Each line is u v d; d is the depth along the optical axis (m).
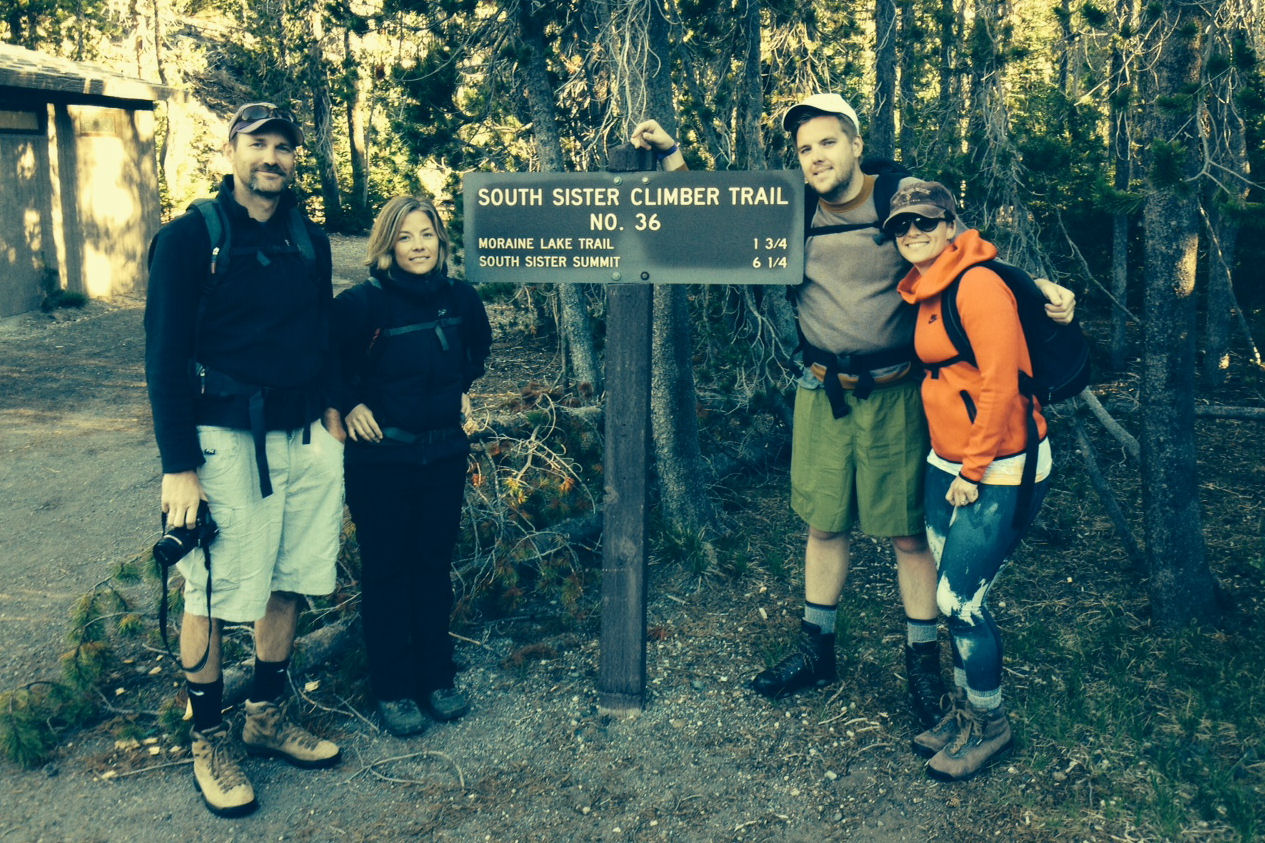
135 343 11.04
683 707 3.62
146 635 4.04
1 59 12.08
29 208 12.20
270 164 2.88
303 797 3.14
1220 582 4.46
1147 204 3.92
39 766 3.29
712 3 6.73
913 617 3.53
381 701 3.49
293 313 2.98
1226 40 3.89
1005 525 3.01
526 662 3.94
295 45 22.23
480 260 3.47
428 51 7.50
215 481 2.91
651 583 4.66
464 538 4.36
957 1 7.52
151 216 15.01
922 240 2.98
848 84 8.42
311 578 3.19
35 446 7.34
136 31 25.47
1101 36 5.94
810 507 3.55
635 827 2.99
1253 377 8.46
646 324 3.42
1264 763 3.14
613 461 3.47
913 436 3.37
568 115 7.88
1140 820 2.91
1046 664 3.83
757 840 2.92
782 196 3.27
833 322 3.32
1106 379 8.26
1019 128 6.88
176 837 2.94
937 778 3.15
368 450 3.32
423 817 3.04
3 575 4.96
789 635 4.14
